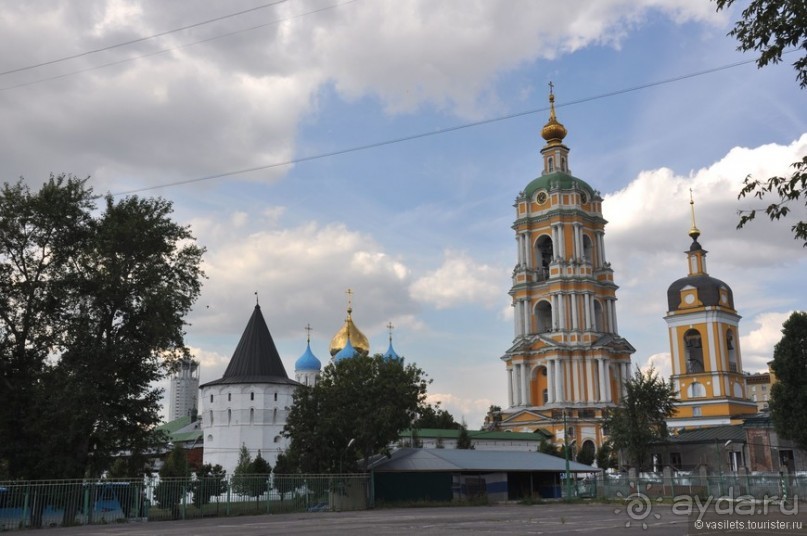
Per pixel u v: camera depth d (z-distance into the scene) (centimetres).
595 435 10931
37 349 4862
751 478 6062
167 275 5209
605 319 11994
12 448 4656
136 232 4975
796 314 7350
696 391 10938
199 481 5075
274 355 12325
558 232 11938
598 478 7131
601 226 12381
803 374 7175
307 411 6850
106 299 4828
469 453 7238
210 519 4716
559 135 12900
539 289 12019
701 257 11525
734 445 8194
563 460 7806
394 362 6988
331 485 5934
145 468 5256
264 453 11625
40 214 4866
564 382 11312
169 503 4850
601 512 4978
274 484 5575
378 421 6475
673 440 8475
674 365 11181
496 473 7075
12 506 4078
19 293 4822
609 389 11294
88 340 4759
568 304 11631
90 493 4447
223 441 11762
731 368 11075
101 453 4872
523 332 11988
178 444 10700
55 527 4094
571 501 6712
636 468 7881
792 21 1545
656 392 8062
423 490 6544
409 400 6794
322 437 6594
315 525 3825
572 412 11106
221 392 11938
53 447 4594
